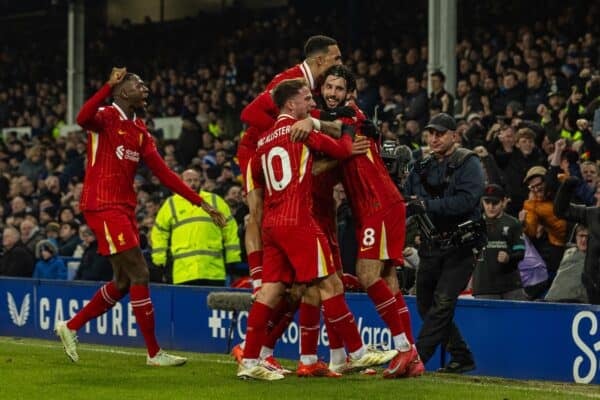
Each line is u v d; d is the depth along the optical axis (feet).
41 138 125.90
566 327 46.65
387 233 42.88
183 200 64.90
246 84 121.60
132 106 49.52
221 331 60.23
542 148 70.03
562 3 108.47
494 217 55.01
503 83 88.84
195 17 157.58
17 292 71.72
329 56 44.65
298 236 41.14
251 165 43.42
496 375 48.80
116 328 64.95
